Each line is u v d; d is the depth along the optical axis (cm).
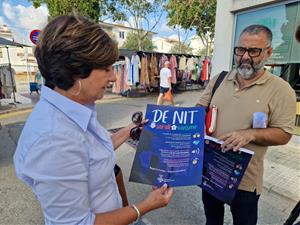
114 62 80
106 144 88
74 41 69
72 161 70
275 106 135
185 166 108
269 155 375
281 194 270
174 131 113
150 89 1152
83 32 71
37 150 67
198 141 112
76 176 71
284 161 353
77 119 75
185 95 1155
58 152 68
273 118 137
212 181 137
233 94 147
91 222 78
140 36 1991
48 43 71
